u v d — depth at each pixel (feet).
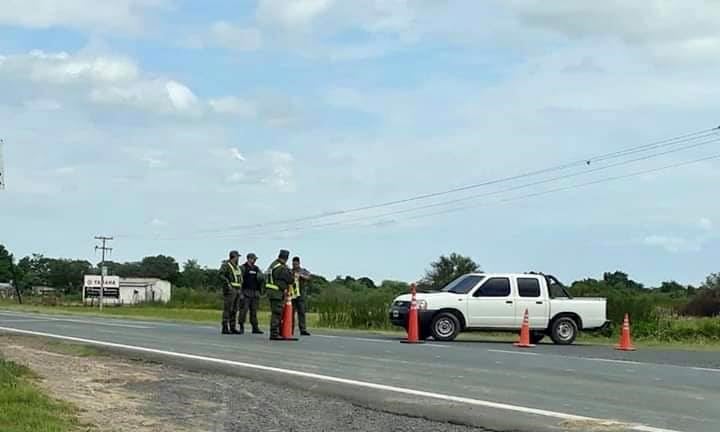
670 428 36.14
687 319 112.68
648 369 56.49
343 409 40.27
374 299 119.44
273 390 45.27
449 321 82.58
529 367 56.29
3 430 30.63
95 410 37.65
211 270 349.61
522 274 84.84
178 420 36.83
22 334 74.64
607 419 38.06
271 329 74.13
